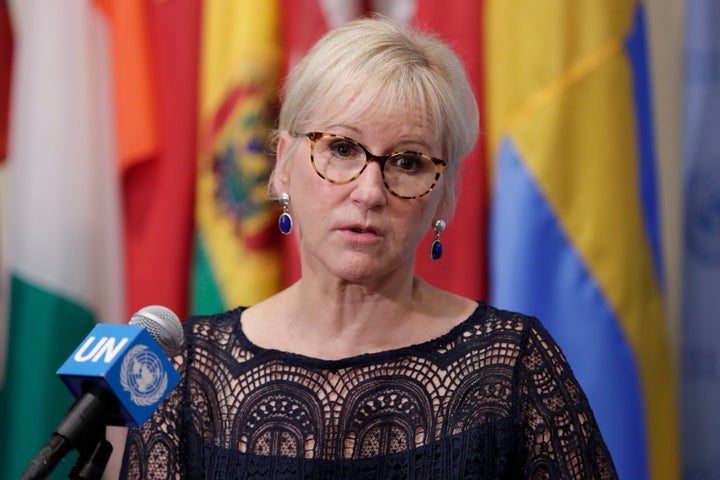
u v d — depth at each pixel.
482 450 3.72
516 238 6.42
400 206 3.61
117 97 6.81
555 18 6.41
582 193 6.41
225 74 6.71
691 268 7.22
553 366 3.88
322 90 3.62
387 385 3.84
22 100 6.78
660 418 6.54
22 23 6.89
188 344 4.02
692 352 7.25
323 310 3.91
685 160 7.23
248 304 6.62
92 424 2.90
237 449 3.83
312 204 3.66
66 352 6.73
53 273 6.70
